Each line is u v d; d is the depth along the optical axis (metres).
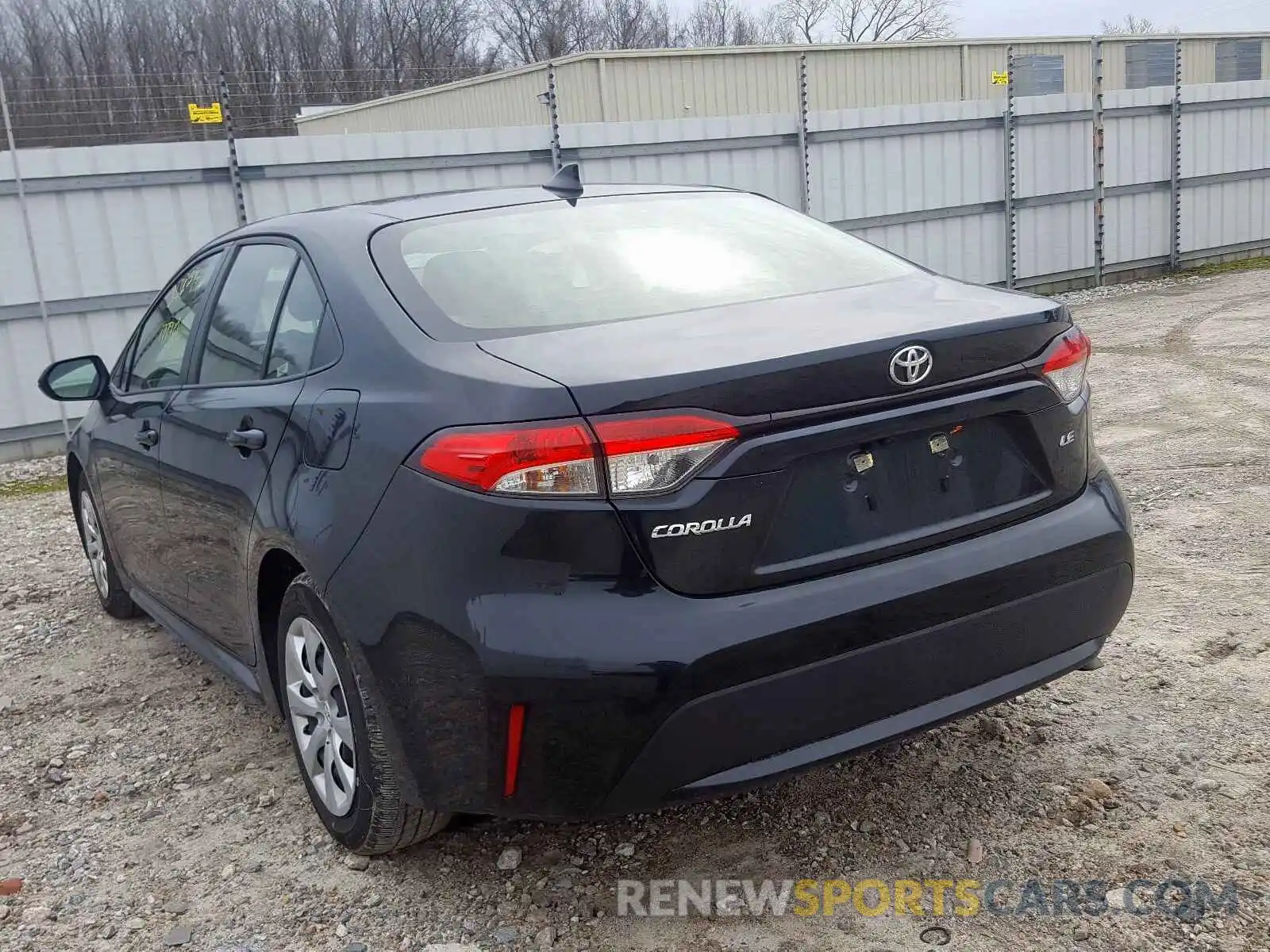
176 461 3.46
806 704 2.29
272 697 3.18
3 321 9.05
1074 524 2.62
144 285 9.49
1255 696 3.33
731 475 2.22
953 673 2.46
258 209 9.88
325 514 2.56
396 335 2.61
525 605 2.21
